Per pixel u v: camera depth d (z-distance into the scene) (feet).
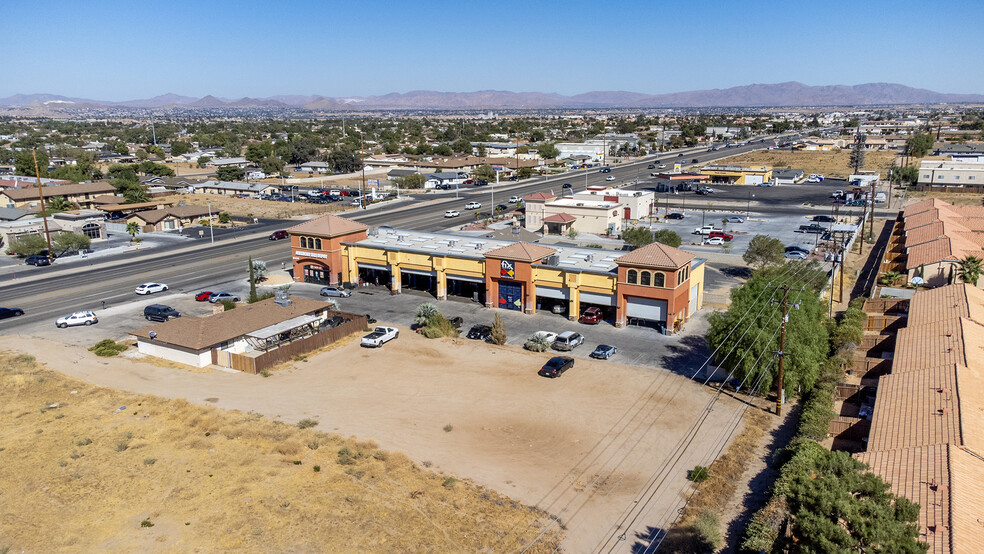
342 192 585.22
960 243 290.15
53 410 167.63
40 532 118.21
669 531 116.98
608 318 241.96
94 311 255.91
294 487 132.36
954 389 137.80
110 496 129.39
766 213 474.49
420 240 296.30
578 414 165.17
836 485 95.50
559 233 411.54
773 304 172.04
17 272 323.78
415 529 118.62
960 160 638.53
